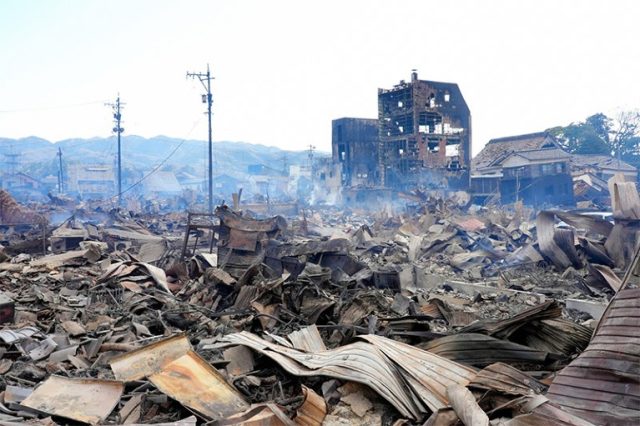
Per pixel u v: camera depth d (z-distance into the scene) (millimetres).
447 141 71375
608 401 5055
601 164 68562
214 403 6371
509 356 6930
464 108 70875
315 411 5973
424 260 23531
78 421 6086
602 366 5406
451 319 11562
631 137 79250
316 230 33750
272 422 5371
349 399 6234
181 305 12727
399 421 5613
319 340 8438
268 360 7852
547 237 18562
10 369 8219
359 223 46062
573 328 7402
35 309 12414
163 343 8086
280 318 10914
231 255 16359
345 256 15953
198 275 16875
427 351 7051
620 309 6000
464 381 6047
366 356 6672
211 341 9195
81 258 20344
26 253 24953
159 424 5453
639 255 7078
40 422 5891
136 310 12367
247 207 48938
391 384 6078
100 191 105812
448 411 5363
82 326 11086
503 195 59281
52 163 148000
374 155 78688
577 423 4500
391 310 10672
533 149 66812
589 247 17688
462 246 25203
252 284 13195
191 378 6766
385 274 14734
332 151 81062
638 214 16875
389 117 72250
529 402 5008
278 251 15914
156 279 15242
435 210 38281
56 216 48438
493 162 67188
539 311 7262
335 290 12648
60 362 8609
